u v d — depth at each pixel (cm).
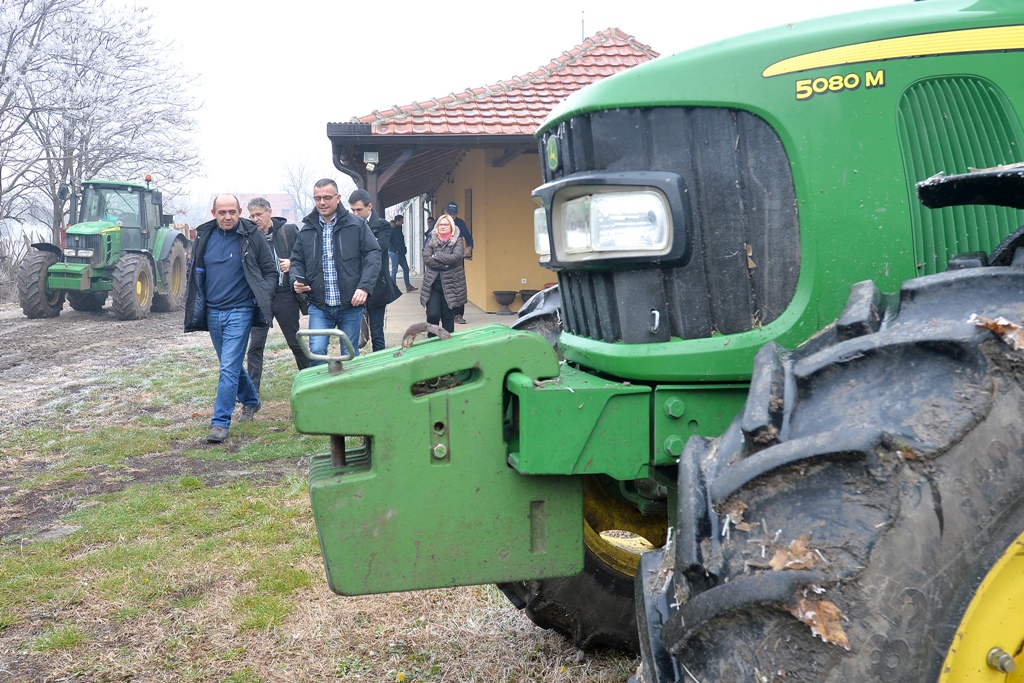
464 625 335
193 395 878
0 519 509
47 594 384
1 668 321
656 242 207
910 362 162
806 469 156
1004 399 154
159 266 1772
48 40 2470
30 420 783
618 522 297
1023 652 154
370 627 340
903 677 148
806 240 205
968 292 168
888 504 149
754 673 153
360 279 666
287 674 308
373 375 214
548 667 302
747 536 157
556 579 289
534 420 208
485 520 221
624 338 215
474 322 1315
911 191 205
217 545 439
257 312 702
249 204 785
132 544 446
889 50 205
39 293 1622
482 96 1275
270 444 668
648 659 179
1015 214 213
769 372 176
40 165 2766
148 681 307
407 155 1188
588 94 214
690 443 185
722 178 207
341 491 215
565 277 243
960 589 149
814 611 147
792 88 204
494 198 1460
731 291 209
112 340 1352
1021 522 151
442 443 218
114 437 702
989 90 209
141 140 2797
